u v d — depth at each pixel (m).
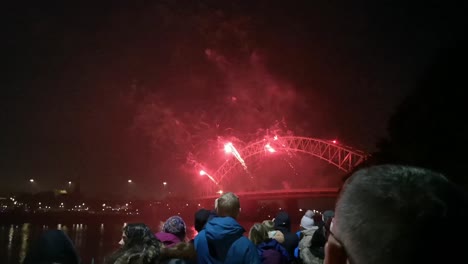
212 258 5.28
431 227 1.11
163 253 4.96
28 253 3.28
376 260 1.15
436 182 1.20
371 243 1.17
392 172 1.26
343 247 1.25
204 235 5.46
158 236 6.07
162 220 149.25
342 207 1.29
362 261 1.19
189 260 4.98
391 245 1.14
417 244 1.11
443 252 1.09
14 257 55.09
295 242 8.08
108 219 143.62
